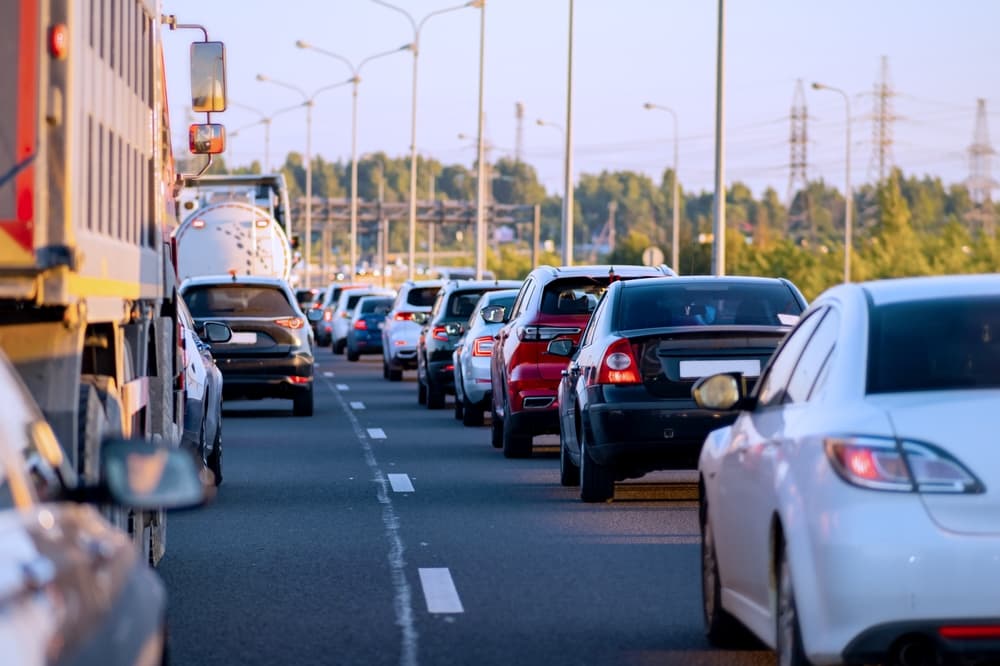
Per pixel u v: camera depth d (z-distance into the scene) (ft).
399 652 67.67
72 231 57.62
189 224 335.47
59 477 36.94
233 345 207.31
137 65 78.74
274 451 164.45
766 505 57.36
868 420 51.60
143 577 35.76
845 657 50.39
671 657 66.80
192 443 123.54
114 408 68.69
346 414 221.25
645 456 112.47
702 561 71.36
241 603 79.20
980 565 49.16
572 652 67.72
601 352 114.52
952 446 50.42
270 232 336.29
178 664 65.21
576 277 153.89
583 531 104.63
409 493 127.03
